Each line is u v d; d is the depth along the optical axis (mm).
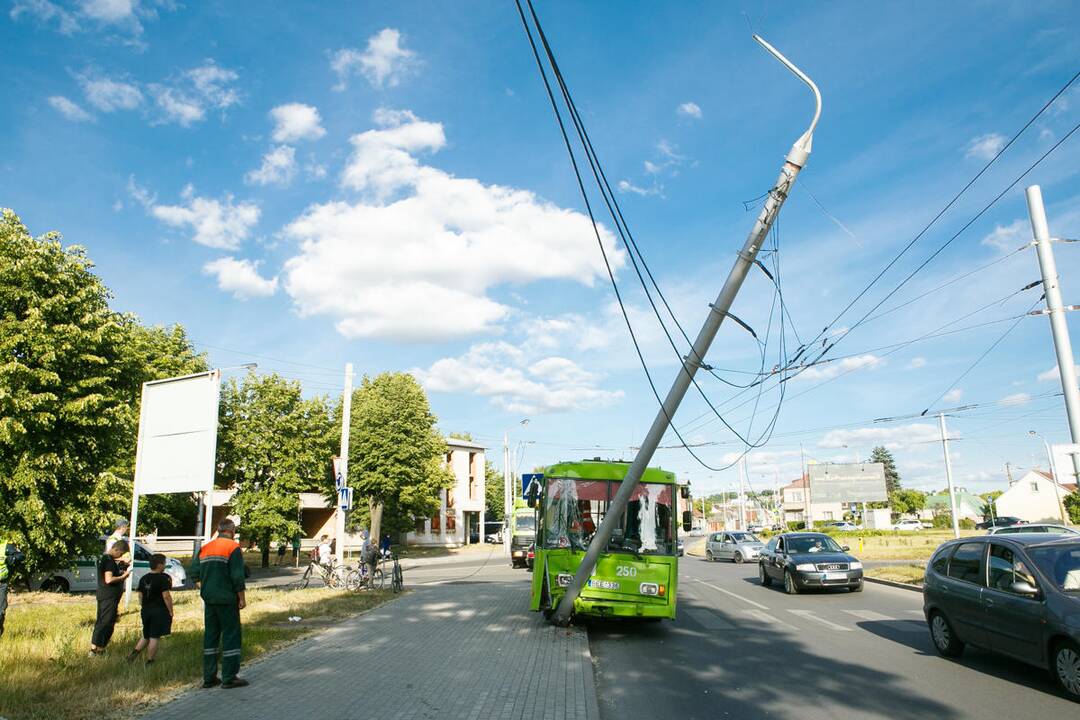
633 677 9266
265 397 35625
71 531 19234
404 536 68812
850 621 13828
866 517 91750
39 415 18234
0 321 18781
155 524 31938
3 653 9609
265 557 36000
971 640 9289
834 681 8672
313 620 14125
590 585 12820
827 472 70250
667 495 13523
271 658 10047
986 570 9172
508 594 19812
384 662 9773
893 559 32594
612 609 12727
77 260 20125
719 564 35344
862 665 9570
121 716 6965
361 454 47312
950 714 7086
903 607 15820
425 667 9445
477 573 31984
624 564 12938
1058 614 7703
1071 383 14047
